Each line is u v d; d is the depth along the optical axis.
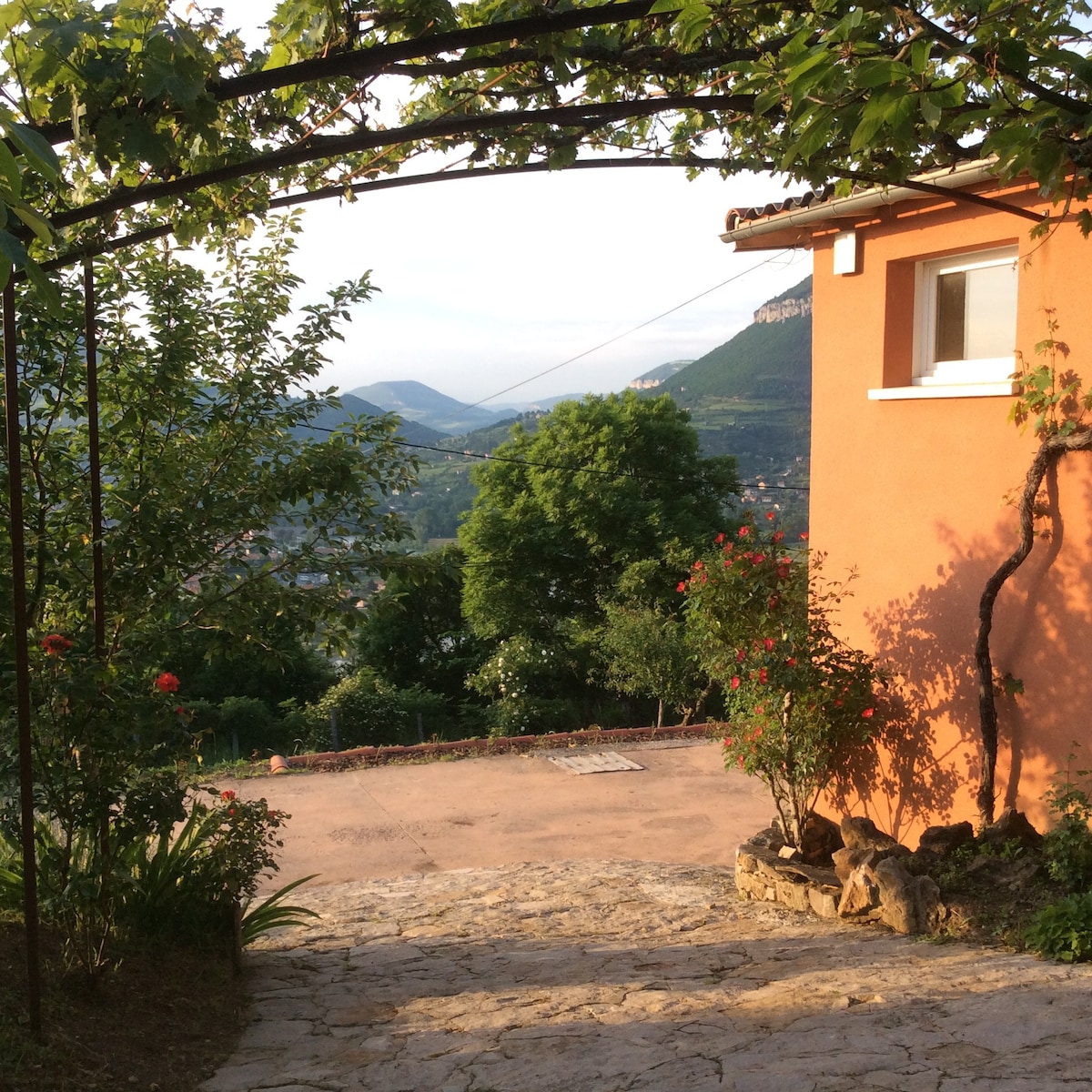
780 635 6.54
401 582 5.94
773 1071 3.34
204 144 3.43
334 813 9.35
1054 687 5.60
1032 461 5.68
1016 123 3.08
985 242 5.88
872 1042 3.55
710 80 4.20
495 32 2.88
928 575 6.35
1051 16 3.02
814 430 7.22
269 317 5.71
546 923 6.20
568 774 10.57
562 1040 3.94
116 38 2.69
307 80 2.87
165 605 5.24
